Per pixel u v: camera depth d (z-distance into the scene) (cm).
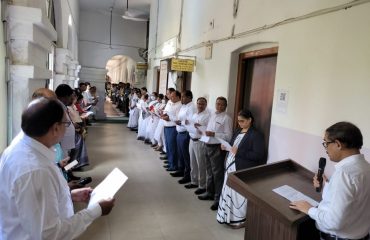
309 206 166
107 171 481
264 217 200
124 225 307
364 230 154
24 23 237
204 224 319
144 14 1003
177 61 525
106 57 1128
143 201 369
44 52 335
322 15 249
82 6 1046
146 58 1158
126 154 599
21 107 246
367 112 208
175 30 688
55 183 122
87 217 132
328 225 150
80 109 520
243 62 401
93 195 154
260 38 336
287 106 289
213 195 385
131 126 909
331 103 238
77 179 431
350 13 223
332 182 155
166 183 439
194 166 422
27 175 111
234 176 204
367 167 152
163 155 604
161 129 613
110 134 820
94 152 603
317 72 253
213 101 454
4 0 221
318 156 249
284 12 297
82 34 1091
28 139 120
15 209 114
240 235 298
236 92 411
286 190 195
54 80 507
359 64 215
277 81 306
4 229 115
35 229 109
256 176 217
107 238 280
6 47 233
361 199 147
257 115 377
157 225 311
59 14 501
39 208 111
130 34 1150
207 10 492
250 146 305
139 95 911
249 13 361
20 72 240
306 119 264
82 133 475
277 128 304
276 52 327
